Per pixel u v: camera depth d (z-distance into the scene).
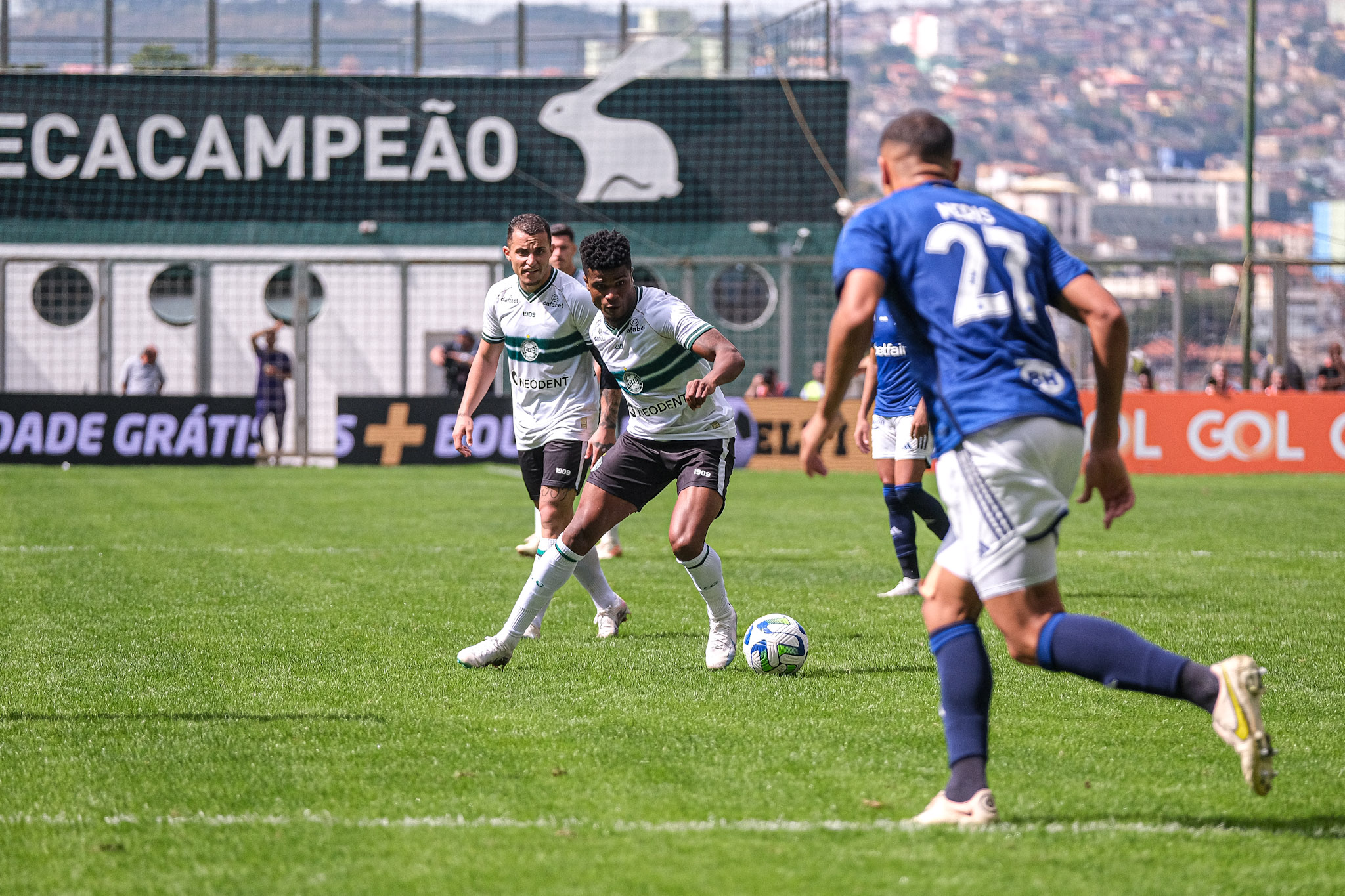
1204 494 55.94
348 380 89.50
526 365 24.95
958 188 13.45
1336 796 14.22
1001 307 12.59
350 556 34.62
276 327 69.56
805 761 15.39
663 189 90.75
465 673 20.27
